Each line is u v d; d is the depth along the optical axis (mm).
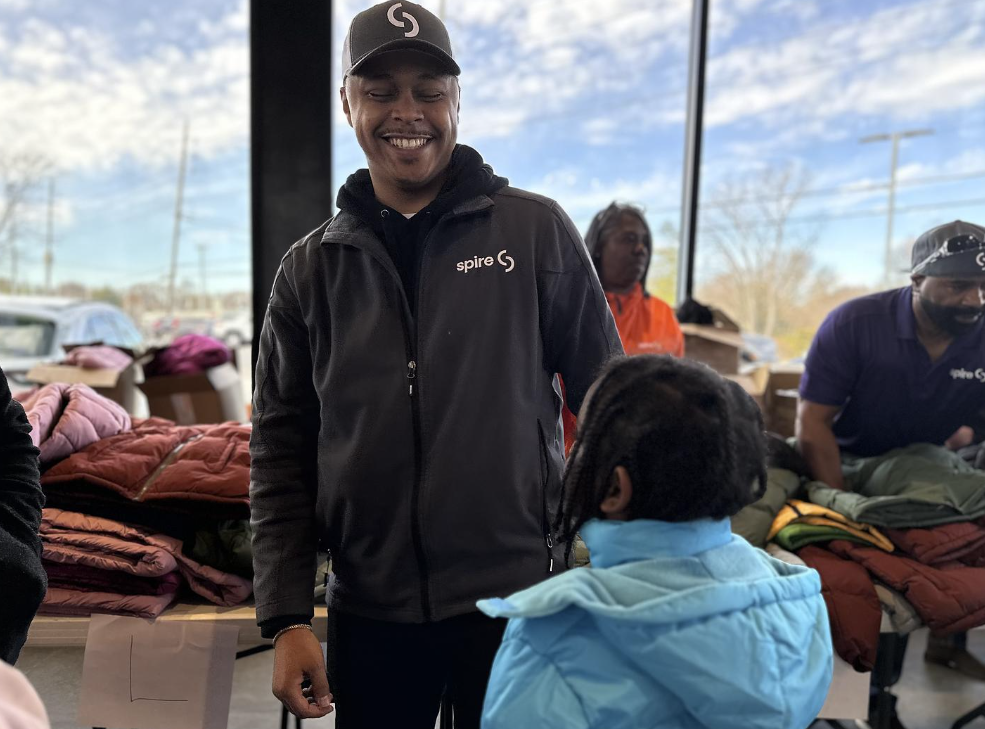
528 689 682
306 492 1039
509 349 946
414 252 986
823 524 1523
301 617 989
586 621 702
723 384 737
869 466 1692
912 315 1626
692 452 687
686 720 673
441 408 936
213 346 2266
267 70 2635
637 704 658
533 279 963
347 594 992
